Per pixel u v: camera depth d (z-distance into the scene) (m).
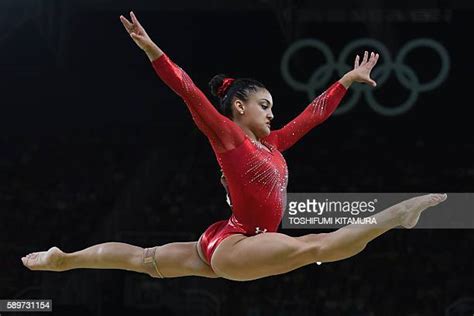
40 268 8.34
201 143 29.00
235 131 7.46
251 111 7.82
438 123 29.41
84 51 29.88
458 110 29.28
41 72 30.05
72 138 29.86
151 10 27.70
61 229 26.44
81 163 29.03
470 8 26.08
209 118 7.29
